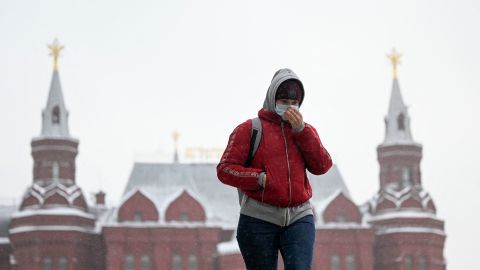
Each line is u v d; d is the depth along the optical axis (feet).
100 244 311.68
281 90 19.75
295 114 19.22
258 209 19.10
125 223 304.91
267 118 19.79
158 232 304.71
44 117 322.75
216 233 307.78
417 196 325.42
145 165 329.72
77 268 304.09
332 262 308.81
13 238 305.53
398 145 332.19
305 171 19.72
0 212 331.77
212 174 339.16
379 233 323.78
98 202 350.84
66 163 316.40
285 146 19.47
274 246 19.12
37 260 301.22
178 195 310.45
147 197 308.19
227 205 331.57
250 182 19.03
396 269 317.63
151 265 303.68
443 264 321.93
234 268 300.20
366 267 309.01
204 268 304.30
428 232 319.27
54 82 328.29
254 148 19.60
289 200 18.97
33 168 316.40
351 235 310.86
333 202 314.96
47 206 306.14
